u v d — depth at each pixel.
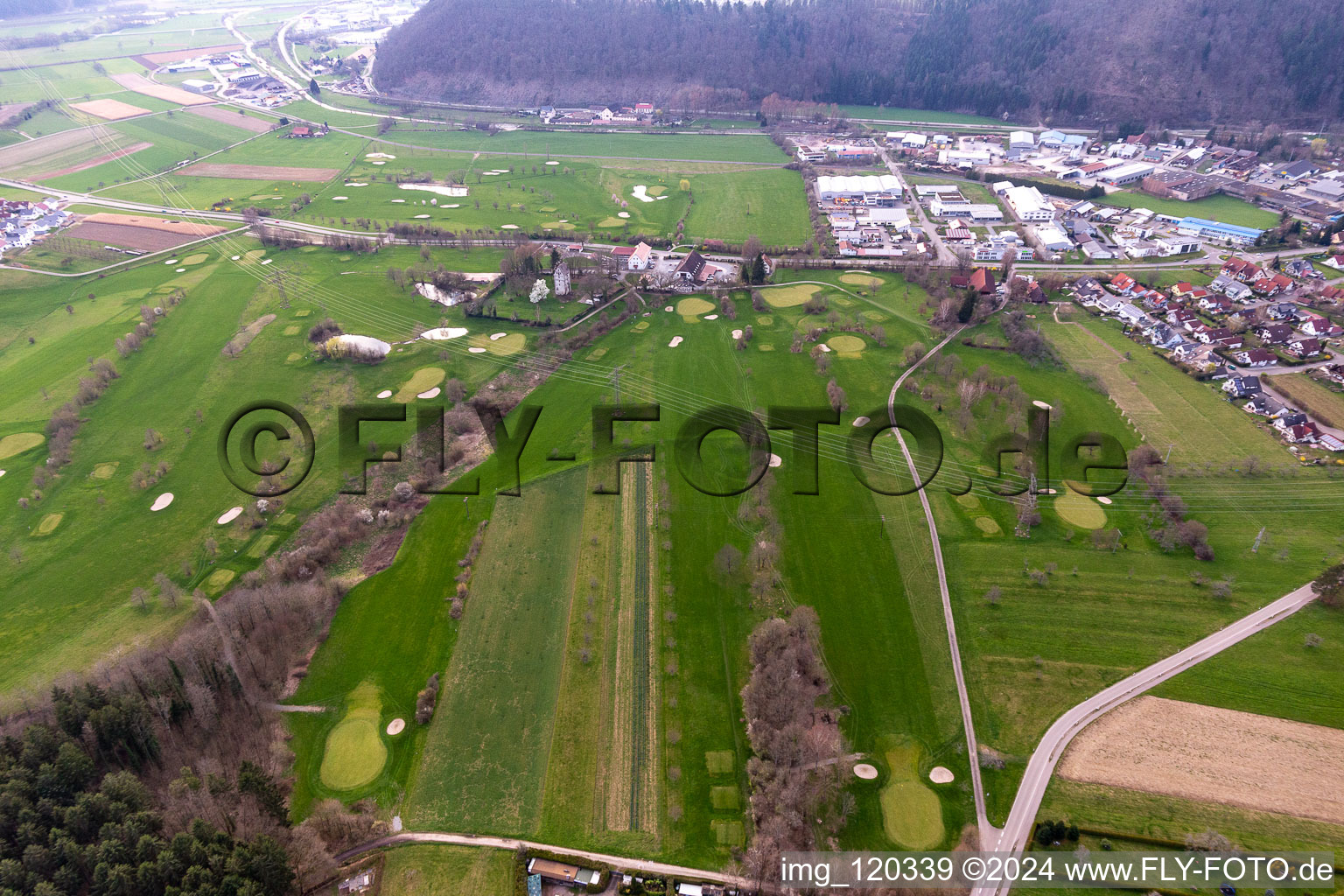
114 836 67.31
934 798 75.94
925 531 110.00
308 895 69.62
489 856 72.94
